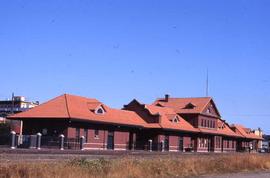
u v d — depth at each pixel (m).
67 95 69.56
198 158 35.12
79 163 23.84
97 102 72.44
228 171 34.03
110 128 72.31
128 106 86.06
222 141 108.00
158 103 99.19
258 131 144.50
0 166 19.80
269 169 38.38
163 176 26.66
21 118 65.06
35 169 20.23
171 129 84.31
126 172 24.22
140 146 79.00
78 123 65.12
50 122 64.06
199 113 94.38
